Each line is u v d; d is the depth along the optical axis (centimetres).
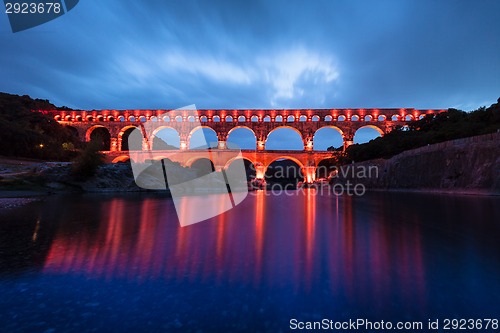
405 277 576
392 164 4756
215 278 572
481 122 4381
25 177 4025
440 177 3656
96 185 4278
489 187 2941
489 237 962
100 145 4550
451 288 519
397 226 1194
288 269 628
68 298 473
